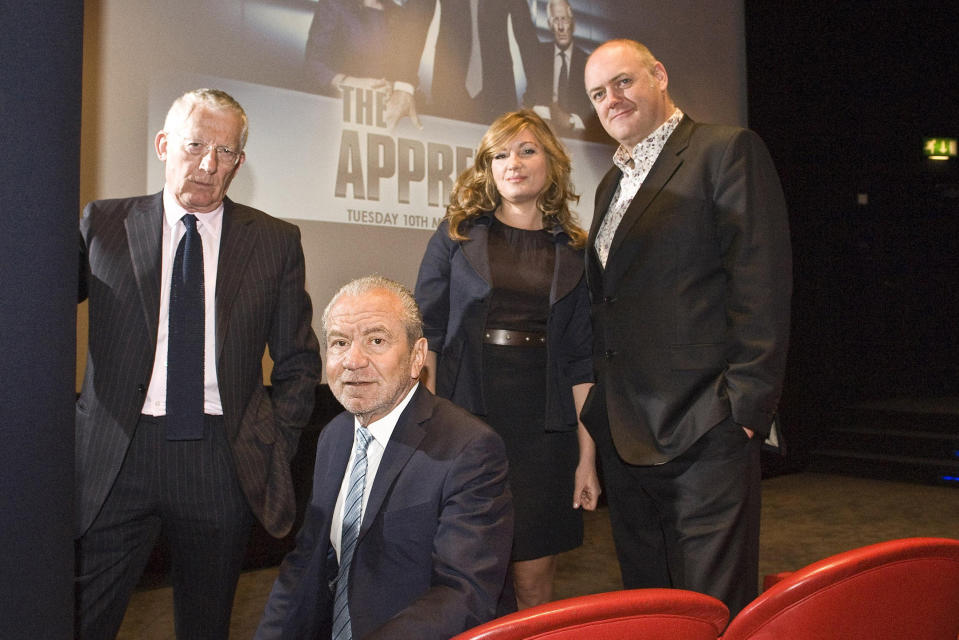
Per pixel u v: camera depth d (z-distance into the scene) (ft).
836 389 24.34
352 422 5.25
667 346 6.28
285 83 12.69
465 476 4.54
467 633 2.61
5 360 2.94
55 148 3.09
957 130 26.30
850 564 3.13
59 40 3.10
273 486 6.19
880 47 24.25
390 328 4.71
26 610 3.01
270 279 6.36
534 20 15.58
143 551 6.16
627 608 2.71
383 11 13.67
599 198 7.17
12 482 2.95
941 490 19.66
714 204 6.22
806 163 21.95
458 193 7.98
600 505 17.87
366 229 13.47
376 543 4.64
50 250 3.07
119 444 5.76
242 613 11.26
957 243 27.81
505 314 7.43
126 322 5.88
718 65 18.92
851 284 25.32
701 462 6.15
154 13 11.59
